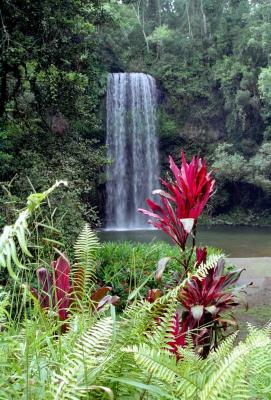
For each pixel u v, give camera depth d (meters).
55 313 0.83
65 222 4.86
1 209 3.13
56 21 6.68
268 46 17.58
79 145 7.74
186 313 1.69
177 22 22.77
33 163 6.27
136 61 19.78
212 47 19.88
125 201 18.05
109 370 0.59
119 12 19.14
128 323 0.68
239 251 11.35
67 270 1.05
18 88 7.86
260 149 17.02
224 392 0.52
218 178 17.81
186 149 19.38
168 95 19.53
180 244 1.74
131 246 6.21
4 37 6.36
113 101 18.05
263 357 0.65
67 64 7.08
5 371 0.61
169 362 0.57
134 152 18.34
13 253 0.50
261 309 4.75
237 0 21.08
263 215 18.36
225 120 19.27
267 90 16.75
